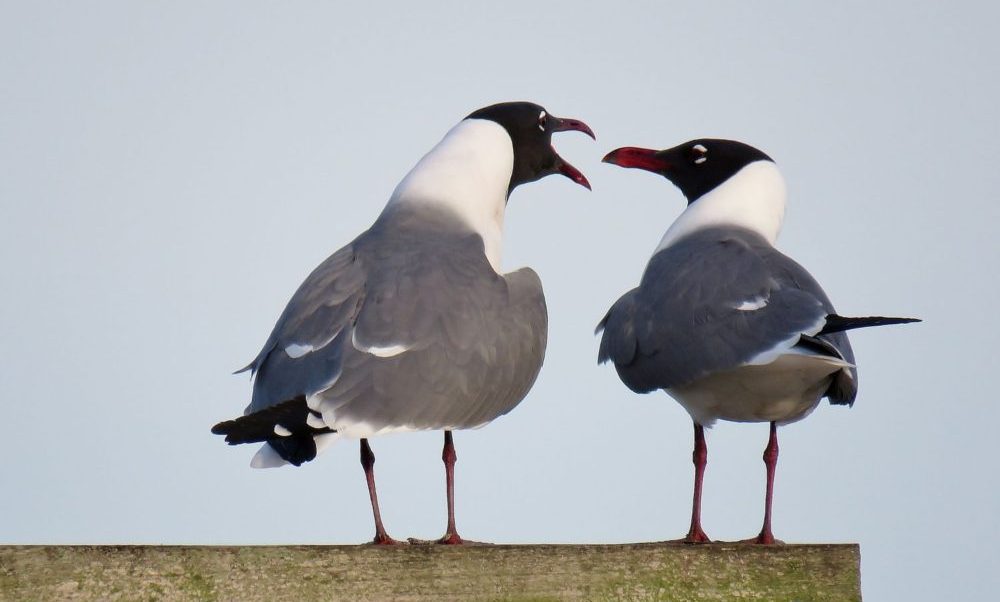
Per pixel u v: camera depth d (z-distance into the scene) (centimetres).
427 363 1116
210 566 873
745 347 1201
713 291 1248
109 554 858
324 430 1065
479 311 1173
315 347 1112
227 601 873
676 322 1250
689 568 971
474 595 920
